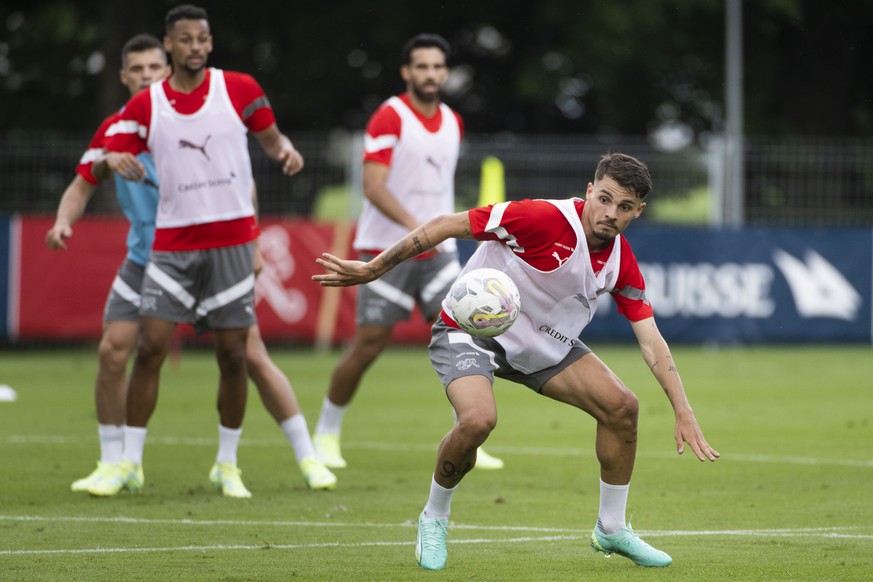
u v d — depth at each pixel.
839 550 22.16
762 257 70.88
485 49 108.25
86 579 19.56
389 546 22.55
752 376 59.88
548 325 20.95
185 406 47.31
